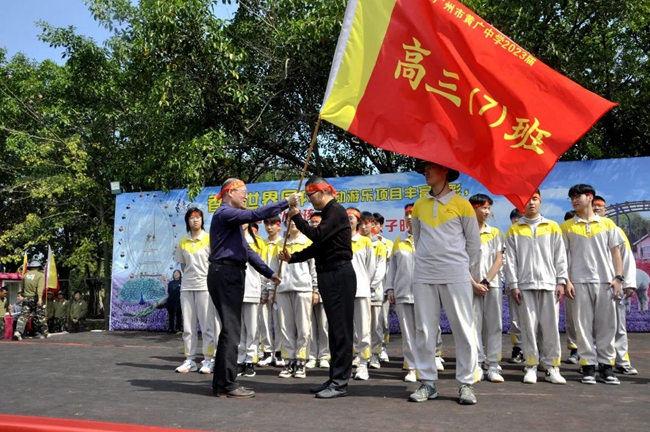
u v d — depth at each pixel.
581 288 6.01
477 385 5.85
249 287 6.72
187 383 6.00
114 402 4.90
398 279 6.67
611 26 12.35
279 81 13.21
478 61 4.97
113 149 16.36
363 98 5.16
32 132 18.42
